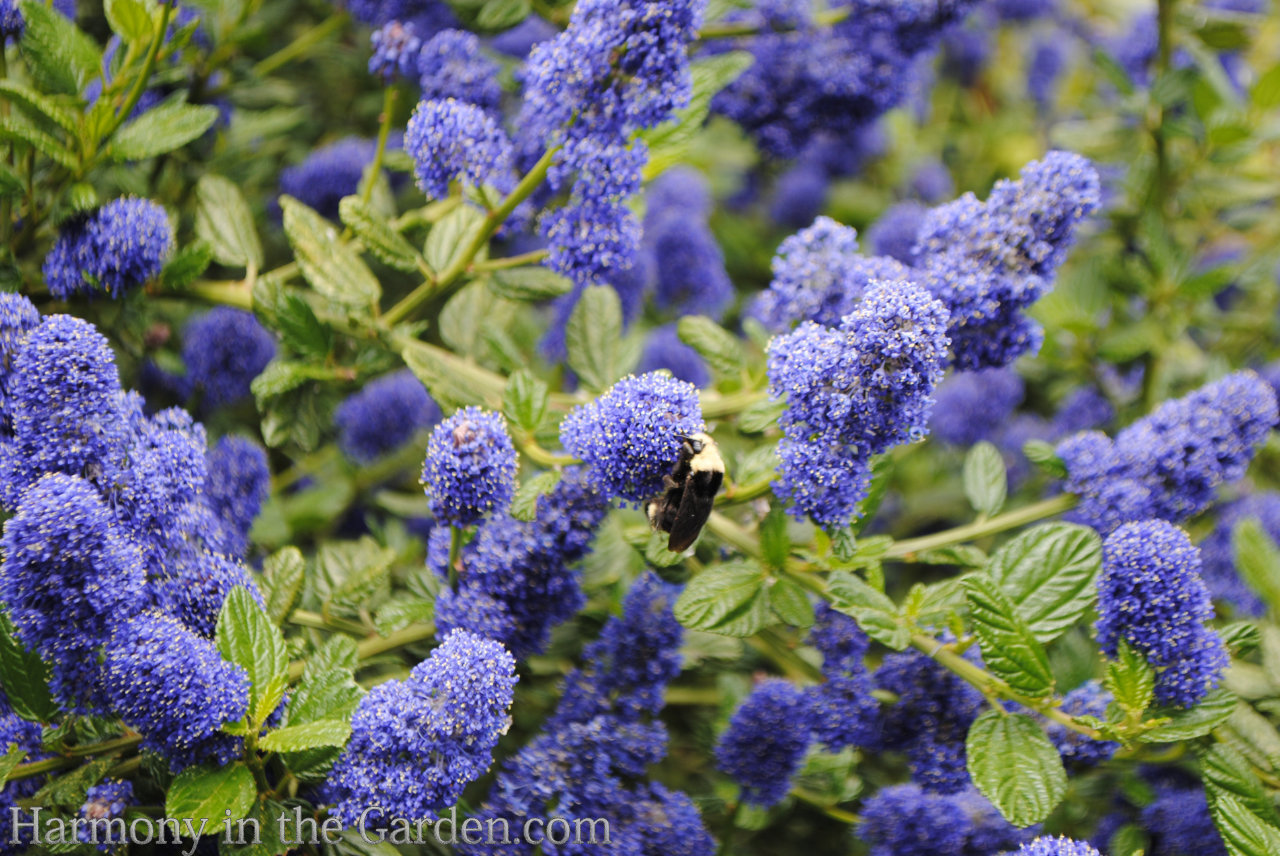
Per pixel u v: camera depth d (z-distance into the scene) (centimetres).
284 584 57
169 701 53
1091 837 59
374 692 53
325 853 54
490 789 57
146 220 58
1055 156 56
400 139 66
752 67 65
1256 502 62
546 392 57
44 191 59
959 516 67
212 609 54
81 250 57
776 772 58
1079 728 55
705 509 55
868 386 54
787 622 56
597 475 55
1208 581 61
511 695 53
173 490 54
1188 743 57
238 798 53
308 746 53
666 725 63
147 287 58
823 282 57
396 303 67
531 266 60
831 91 64
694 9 55
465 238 59
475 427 55
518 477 60
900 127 87
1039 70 91
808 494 55
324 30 66
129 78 59
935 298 56
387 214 63
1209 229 75
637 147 57
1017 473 66
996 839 58
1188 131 67
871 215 82
